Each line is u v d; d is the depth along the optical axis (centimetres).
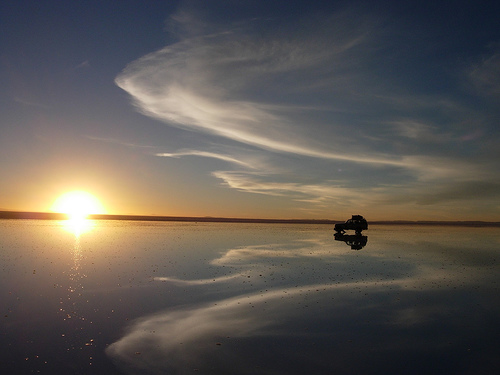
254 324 1245
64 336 1089
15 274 2005
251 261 2678
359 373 896
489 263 2741
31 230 5928
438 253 3425
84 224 9462
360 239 5284
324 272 2253
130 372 872
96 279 1905
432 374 896
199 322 1252
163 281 1894
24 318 1244
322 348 1048
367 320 1308
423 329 1219
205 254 3055
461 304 1534
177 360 948
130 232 5962
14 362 903
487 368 932
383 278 2084
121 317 1285
